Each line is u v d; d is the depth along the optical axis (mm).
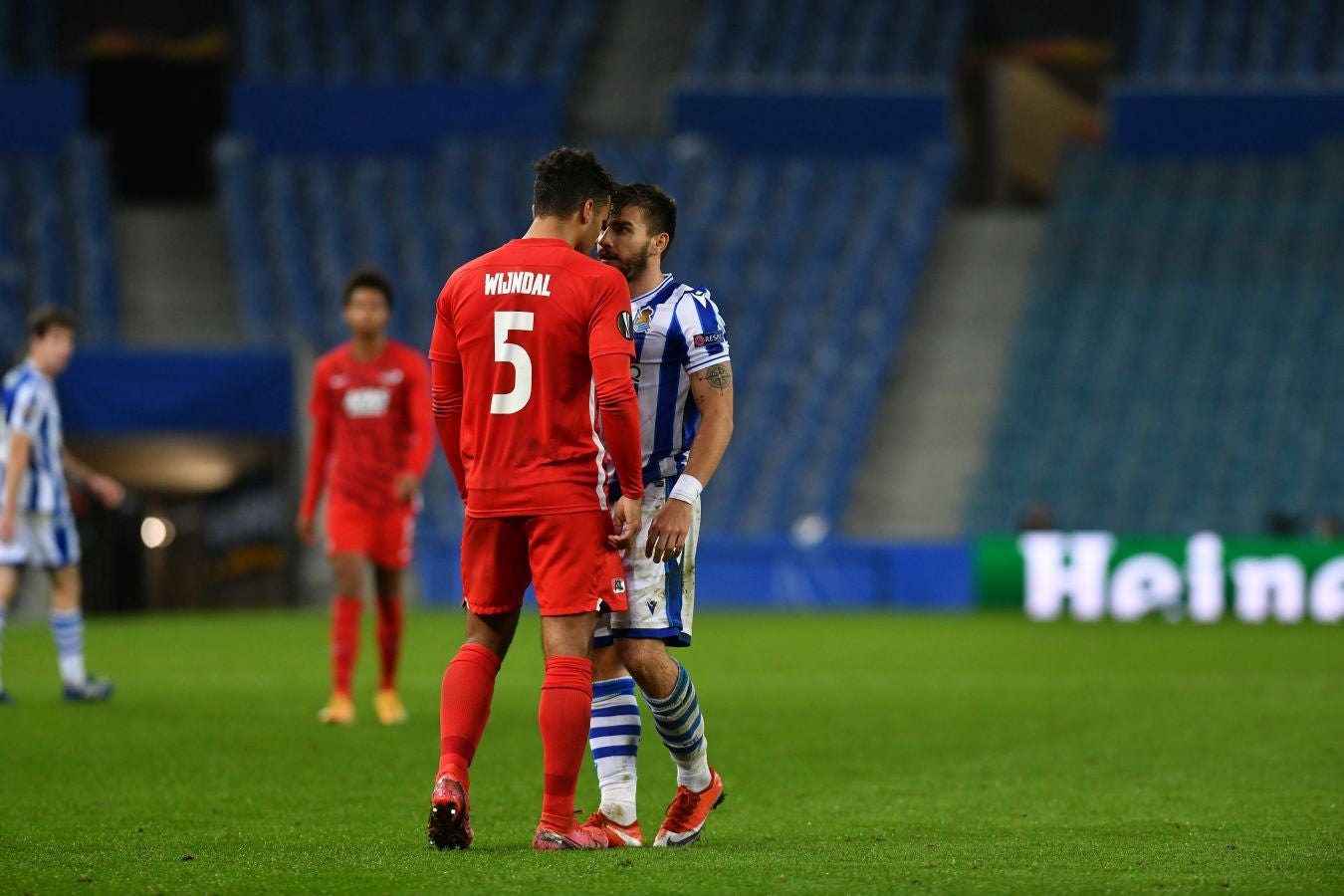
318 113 91250
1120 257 86375
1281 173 88812
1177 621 63906
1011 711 31859
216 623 61375
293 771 22703
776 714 31188
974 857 14914
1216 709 32125
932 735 27875
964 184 102938
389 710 29844
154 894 12898
